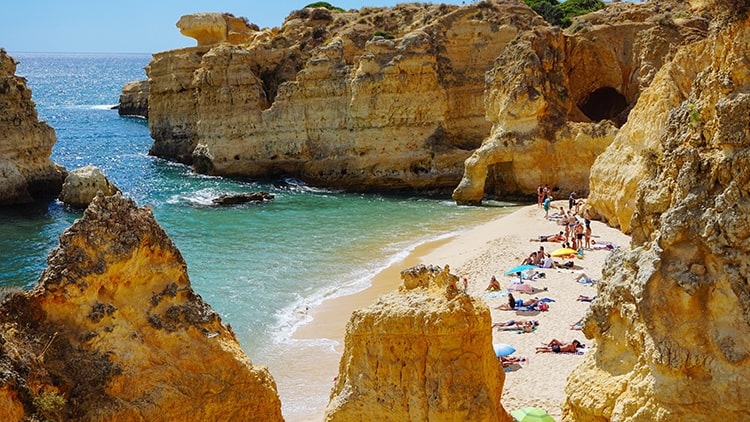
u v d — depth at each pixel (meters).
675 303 11.65
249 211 54.78
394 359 12.58
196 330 13.52
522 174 54.44
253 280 35.81
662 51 53.06
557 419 18.41
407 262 38.66
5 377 11.05
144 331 13.08
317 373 24.59
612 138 51.81
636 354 12.34
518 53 55.16
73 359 12.24
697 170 11.92
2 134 57.84
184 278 13.91
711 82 12.44
